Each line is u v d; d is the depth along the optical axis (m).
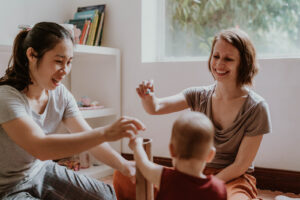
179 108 1.41
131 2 2.22
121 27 2.28
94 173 2.05
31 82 1.04
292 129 1.81
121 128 0.84
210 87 1.37
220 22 2.14
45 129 1.16
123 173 1.15
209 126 0.82
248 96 1.22
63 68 1.01
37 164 1.15
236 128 1.21
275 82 1.83
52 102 1.17
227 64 1.18
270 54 2.00
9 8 1.91
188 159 0.81
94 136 0.86
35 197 1.10
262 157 1.89
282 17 1.96
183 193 0.78
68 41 1.01
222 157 1.26
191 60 2.24
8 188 1.04
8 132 0.93
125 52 2.28
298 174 1.79
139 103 2.25
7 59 1.91
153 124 2.21
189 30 2.25
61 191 1.15
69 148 0.87
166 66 2.13
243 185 1.13
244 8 2.06
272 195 1.78
